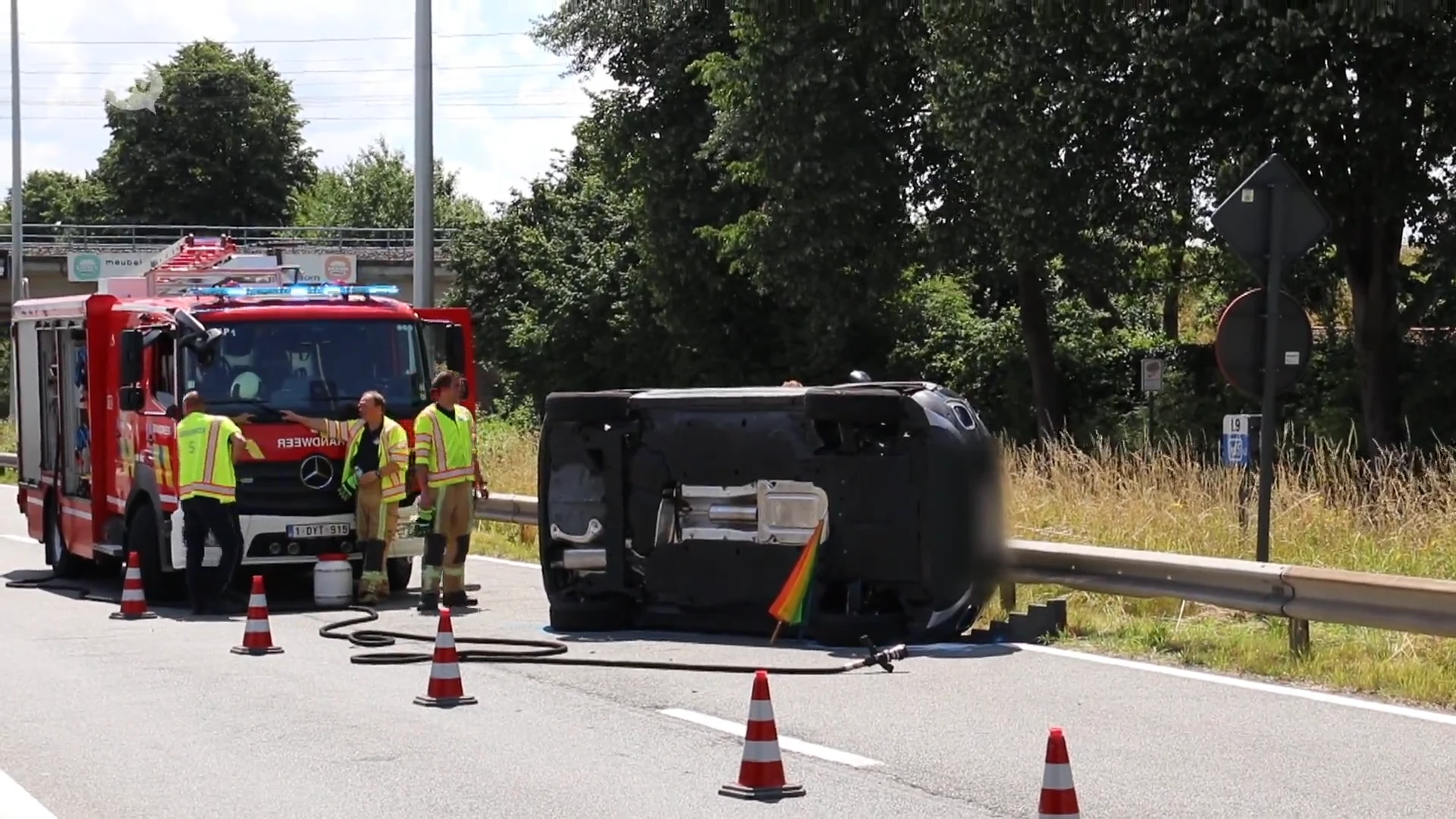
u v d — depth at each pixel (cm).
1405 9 2155
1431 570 1227
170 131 8131
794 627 1177
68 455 1680
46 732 872
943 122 2802
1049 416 3291
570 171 5269
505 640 1157
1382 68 2327
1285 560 1305
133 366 1434
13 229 4391
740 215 3644
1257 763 771
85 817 691
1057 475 1569
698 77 3444
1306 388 3203
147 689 1002
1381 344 2764
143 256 5562
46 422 1753
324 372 1445
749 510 1170
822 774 754
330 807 704
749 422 1173
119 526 1549
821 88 3144
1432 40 2253
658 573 1205
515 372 5041
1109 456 1588
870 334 4038
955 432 1137
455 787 736
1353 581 988
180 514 1407
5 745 840
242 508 1402
